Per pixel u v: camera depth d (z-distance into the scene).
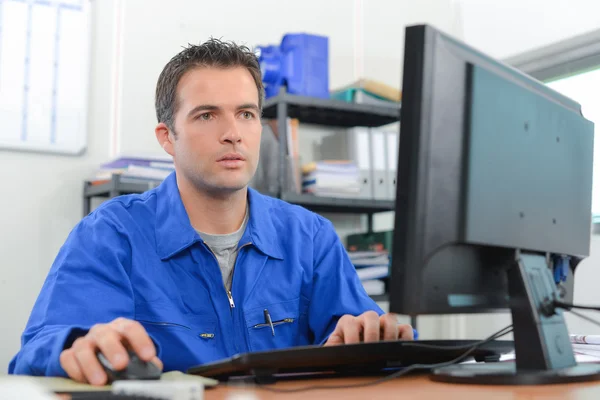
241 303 1.34
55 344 0.90
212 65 1.35
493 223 0.82
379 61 3.54
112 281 1.24
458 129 0.79
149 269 1.31
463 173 0.79
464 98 0.80
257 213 1.44
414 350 0.94
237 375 0.90
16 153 2.62
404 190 0.77
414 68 0.77
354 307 1.45
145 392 0.62
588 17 2.98
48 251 2.64
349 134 3.08
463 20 3.65
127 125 2.84
